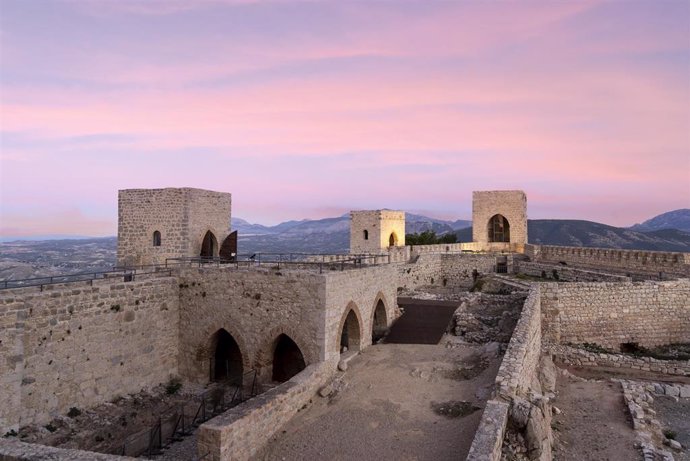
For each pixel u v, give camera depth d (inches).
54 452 372.5
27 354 697.6
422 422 669.3
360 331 984.9
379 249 2116.1
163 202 1226.0
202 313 960.9
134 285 883.4
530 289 1242.6
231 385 944.9
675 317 1232.8
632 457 674.8
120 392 847.7
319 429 668.7
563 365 1115.3
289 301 869.8
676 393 945.5
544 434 623.5
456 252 2142.0
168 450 690.8
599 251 1678.2
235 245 1322.6
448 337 1096.8
